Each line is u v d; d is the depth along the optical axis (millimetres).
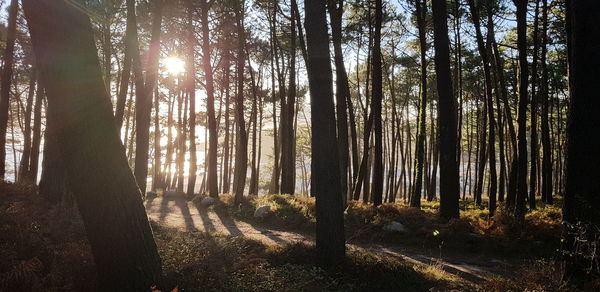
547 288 5812
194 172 23828
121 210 4945
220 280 6109
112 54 22953
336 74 15953
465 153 47344
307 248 8930
